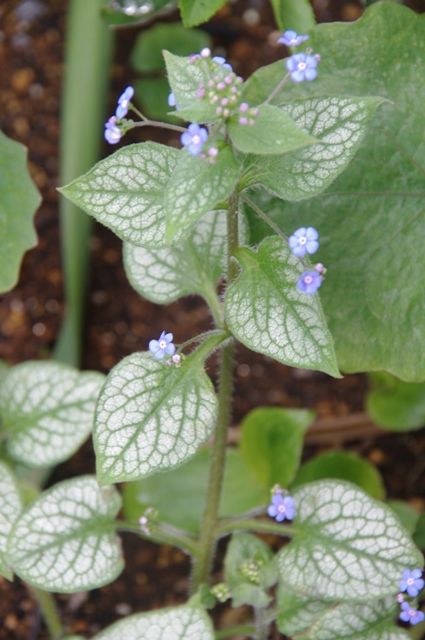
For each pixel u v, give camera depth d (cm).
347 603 54
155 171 50
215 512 55
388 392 62
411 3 62
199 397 51
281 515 52
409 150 55
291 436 61
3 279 59
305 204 55
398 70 55
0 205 59
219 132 48
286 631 54
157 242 50
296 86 55
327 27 55
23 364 57
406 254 55
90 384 57
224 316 51
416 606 54
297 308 49
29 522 54
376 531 53
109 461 50
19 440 57
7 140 59
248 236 54
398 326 55
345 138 49
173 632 53
